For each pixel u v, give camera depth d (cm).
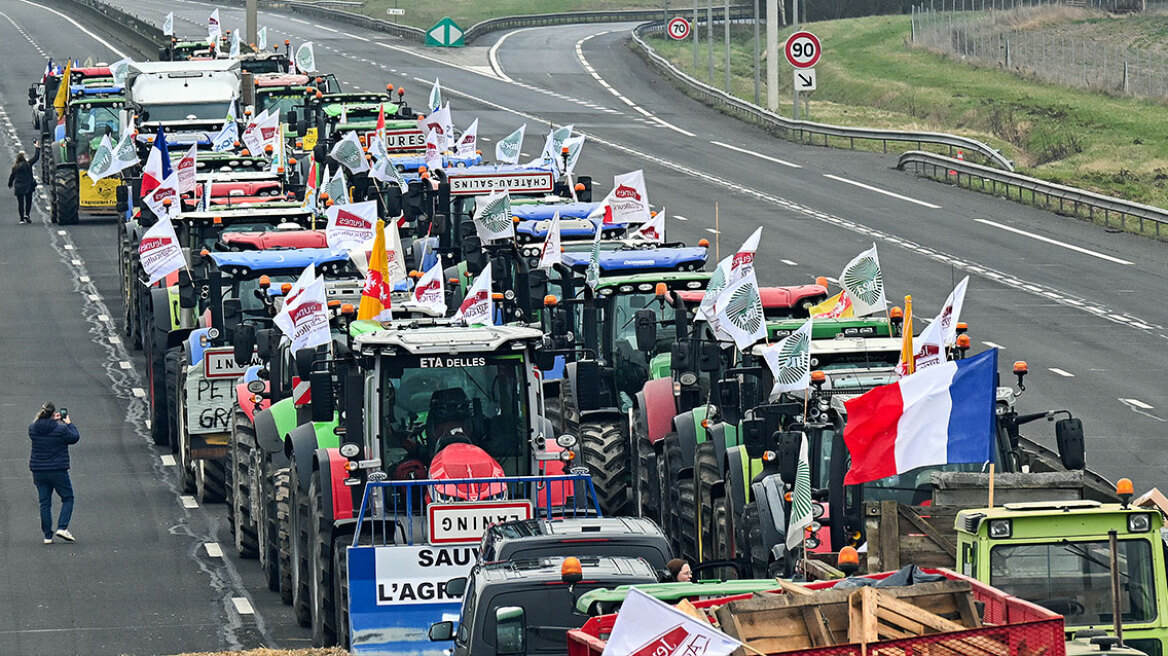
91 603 7325
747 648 3628
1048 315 12788
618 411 7850
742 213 17138
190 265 9775
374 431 6050
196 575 7800
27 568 7894
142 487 9444
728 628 3831
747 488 6309
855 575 4653
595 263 8119
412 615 5781
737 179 19462
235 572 7862
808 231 16112
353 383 6009
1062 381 10894
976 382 4944
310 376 6359
